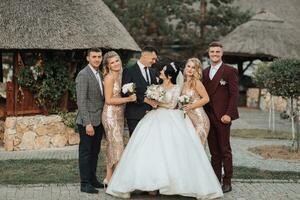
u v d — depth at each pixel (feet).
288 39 78.74
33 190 25.07
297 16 98.32
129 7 89.15
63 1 39.45
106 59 24.93
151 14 88.99
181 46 93.86
